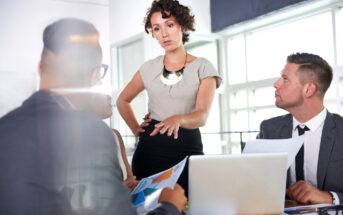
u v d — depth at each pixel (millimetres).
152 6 1674
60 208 577
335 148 1543
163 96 1701
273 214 1084
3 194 563
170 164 1614
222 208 1062
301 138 1344
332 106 4195
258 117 5293
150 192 978
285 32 4871
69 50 596
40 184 573
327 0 4094
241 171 1038
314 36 4465
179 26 1658
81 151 601
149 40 3635
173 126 1423
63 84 602
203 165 1021
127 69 3236
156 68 1740
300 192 1353
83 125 607
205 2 5676
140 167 1680
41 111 586
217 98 5777
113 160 638
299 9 4441
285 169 1062
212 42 5848
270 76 5105
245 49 5516
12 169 567
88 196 598
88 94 622
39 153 578
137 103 2623
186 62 1717
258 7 4855
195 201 1053
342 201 1332
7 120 577
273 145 1374
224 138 5570
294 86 1604
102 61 635
